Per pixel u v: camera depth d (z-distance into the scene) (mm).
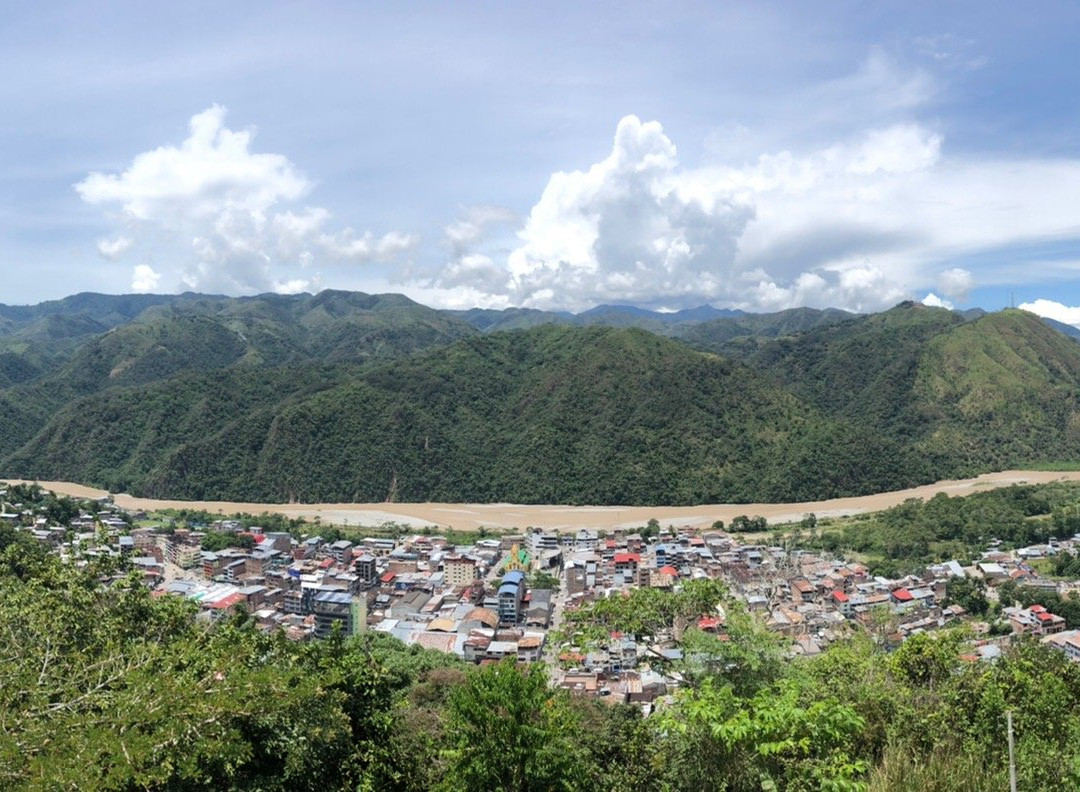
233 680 11359
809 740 8727
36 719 10352
